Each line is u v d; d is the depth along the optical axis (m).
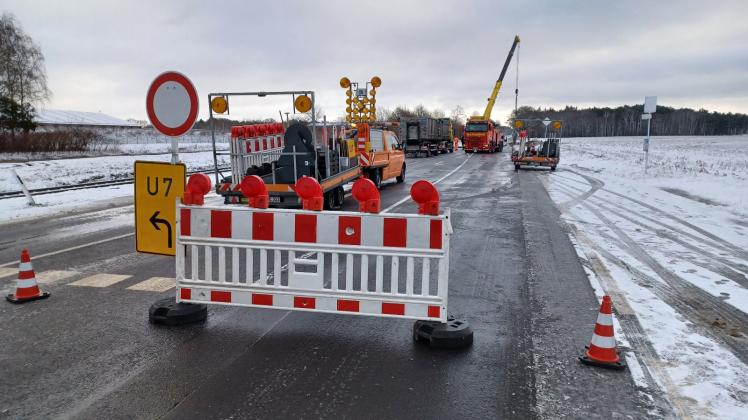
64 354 4.18
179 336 4.58
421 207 4.45
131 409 3.33
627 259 7.49
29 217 11.60
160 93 5.48
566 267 7.06
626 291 5.95
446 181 20.38
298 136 10.95
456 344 4.34
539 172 24.97
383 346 4.41
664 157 38.16
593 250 8.09
